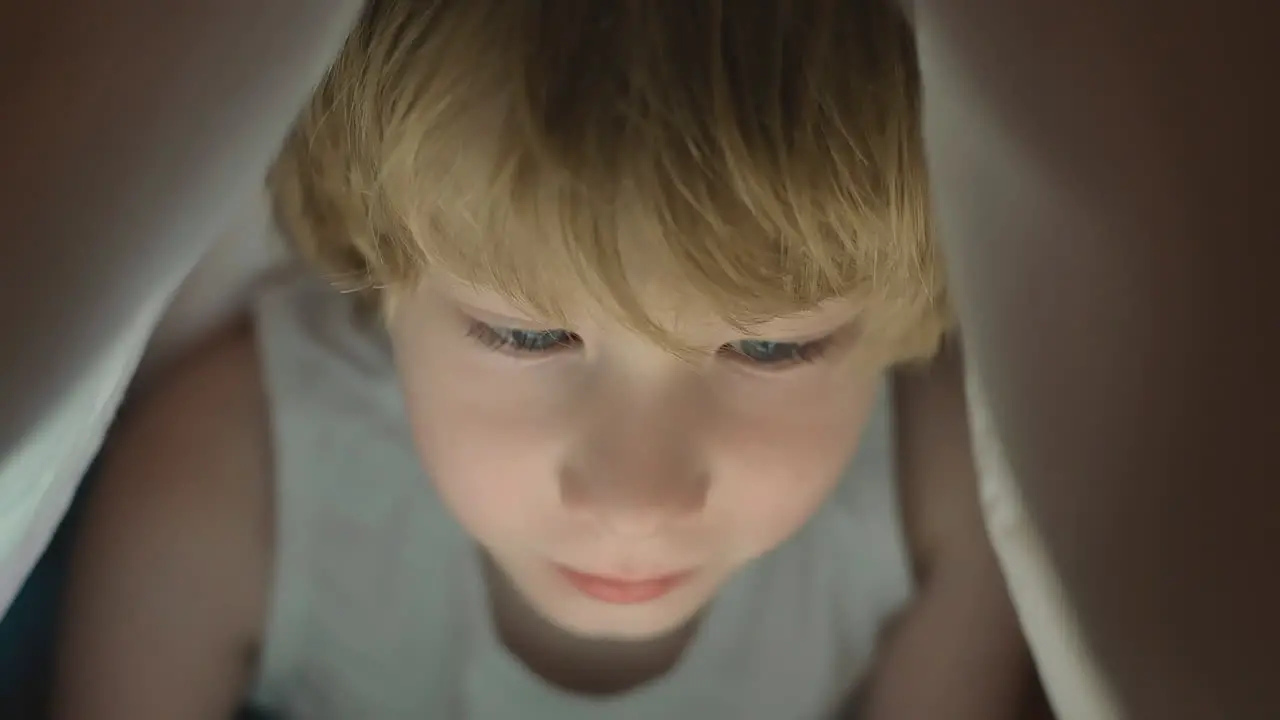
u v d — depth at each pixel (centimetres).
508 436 50
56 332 29
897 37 39
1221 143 28
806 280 42
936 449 69
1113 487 32
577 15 37
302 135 47
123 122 27
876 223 42
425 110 40
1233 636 30
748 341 46
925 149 38
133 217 29
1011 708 71
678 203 38
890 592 71
